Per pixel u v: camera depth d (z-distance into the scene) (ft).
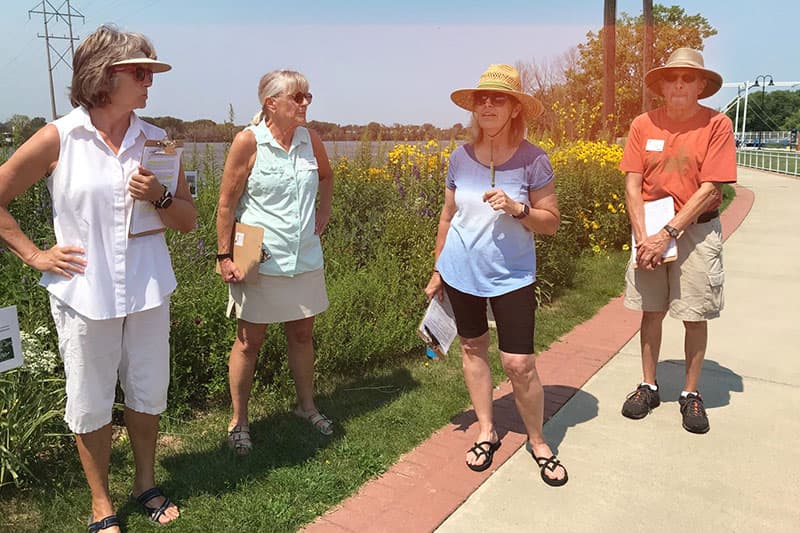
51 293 7.59
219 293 13.06
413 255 16.97
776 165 92.84
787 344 16.26
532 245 9.77
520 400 9.92
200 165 19.24
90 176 7.45
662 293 11.81
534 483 9.78
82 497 9.03
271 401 12.32
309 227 10.36
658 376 14.12
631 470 10.14
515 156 9.50
